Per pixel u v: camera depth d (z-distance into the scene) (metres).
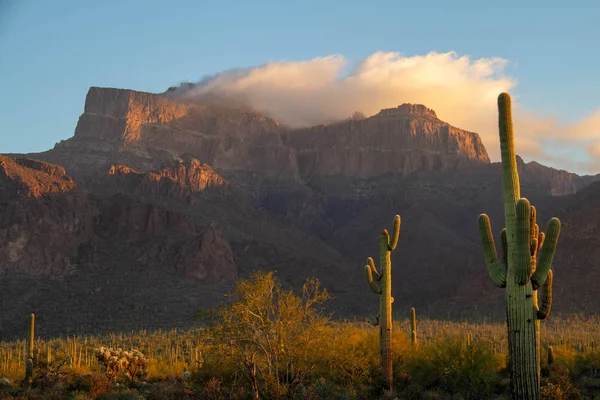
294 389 25.12
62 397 30.52
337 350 27.73
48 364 38.28
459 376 31.31
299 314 26.14
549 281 18.75
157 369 44.28
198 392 27.41
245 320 25.34
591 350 43.81
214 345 25.50
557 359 43.09
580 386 33.75
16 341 109.00
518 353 18.28
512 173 19.22
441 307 159.88
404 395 28.33
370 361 33.44
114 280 157.00
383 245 29.84
